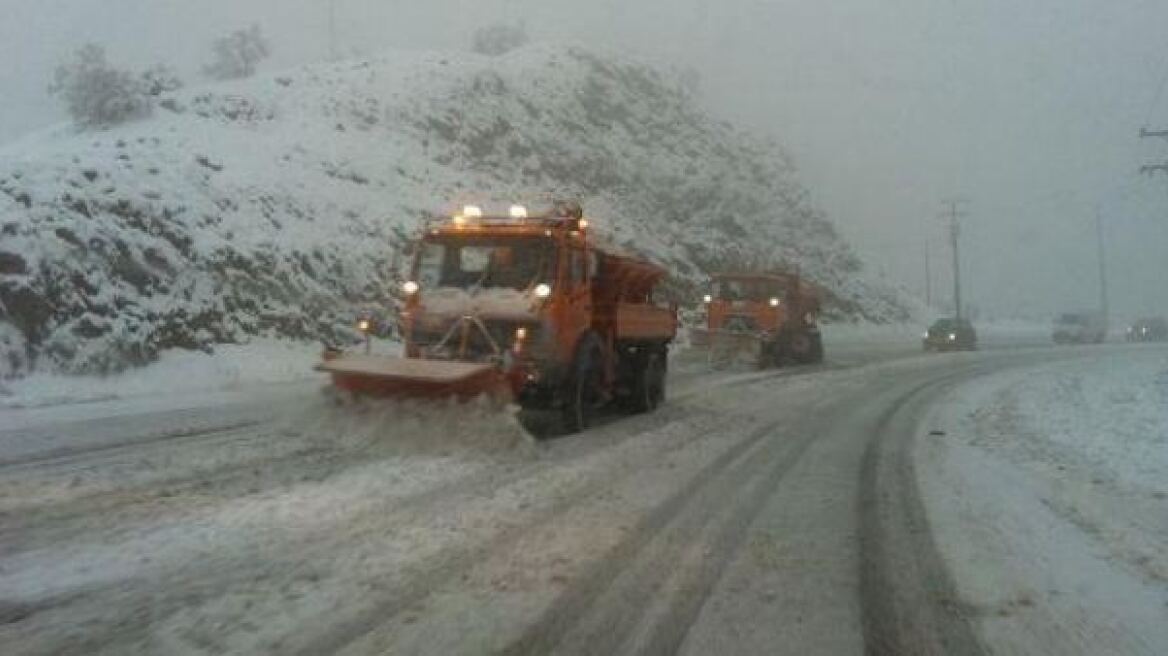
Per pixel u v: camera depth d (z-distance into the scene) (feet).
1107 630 19.20
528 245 42.86
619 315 49.24
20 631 17.49
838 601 20.70
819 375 86.79
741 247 188.96
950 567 23.54
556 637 18.06
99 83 123.65
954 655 17.76
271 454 35.24
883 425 51.67
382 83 161.17
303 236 88.53
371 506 27.66
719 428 48.32
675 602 20.34
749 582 21.90
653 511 28.63
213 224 79.00
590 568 22.50
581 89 200.03
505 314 41.52
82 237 63.57
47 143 106.52
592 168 175.94
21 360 54.49
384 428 37.42
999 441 46.09
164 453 35.32
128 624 17.94
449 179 134.10
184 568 21.45
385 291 92.27
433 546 23.82
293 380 65.05
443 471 32.94
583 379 45.19
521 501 29.01
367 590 20.33
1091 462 39.58
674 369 88.43
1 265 56.90
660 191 189.37
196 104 130.21
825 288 203.41
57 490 28.99
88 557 22.09
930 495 32.42
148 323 63.62
